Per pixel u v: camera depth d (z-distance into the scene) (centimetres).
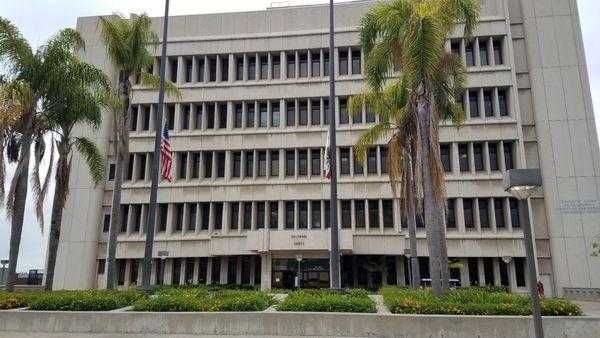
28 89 1775
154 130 4019
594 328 1241
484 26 3850
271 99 3975
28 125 1922
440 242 1847
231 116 3981
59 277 3750
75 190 3900
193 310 1422
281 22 4122
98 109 2170
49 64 1939
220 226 3862
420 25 1605
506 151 3756
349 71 3931
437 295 1570
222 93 4019
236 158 3991
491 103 3844
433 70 1650
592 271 3397
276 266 3631
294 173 3869
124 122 2266
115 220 2147
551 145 3631
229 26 4166
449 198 3638
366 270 3681
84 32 4184
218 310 1420
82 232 3822
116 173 2198
